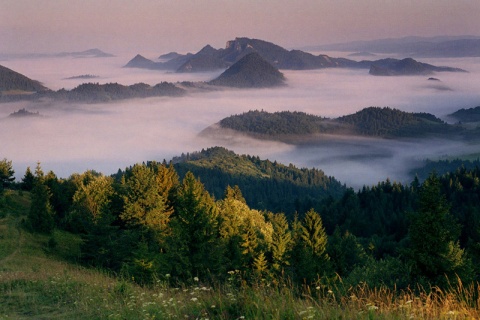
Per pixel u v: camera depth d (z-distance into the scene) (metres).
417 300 6.93
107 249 41.00
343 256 45.75
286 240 45.72
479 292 6.71
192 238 30.97
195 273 29.03
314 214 43.00
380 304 7.07
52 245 46.78
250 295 8.34
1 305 12.98
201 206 32.25
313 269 34.22
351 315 6.72
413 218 25.30
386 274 20.42
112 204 58.72
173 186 61.59
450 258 23.00
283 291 8.24
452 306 6.57
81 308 11.83
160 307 9.54
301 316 6.96
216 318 7.92
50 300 13.30
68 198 72.25
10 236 47.69
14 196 67.81
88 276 17.12
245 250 42.66
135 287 13.95
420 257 23.23
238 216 59.50
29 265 32.81
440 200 24.58
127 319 9.70
